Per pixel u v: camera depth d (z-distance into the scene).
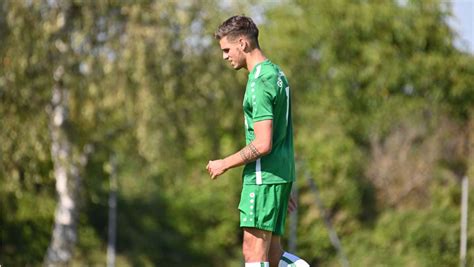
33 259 100.69
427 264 97.31
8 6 72.50
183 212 112.00
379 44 124.12
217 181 112.06
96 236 105.00
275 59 94.62
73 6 74.88
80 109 75.88
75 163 80.38
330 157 107.06
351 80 122.00
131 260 104.69
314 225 103.88
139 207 109.69
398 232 101.19
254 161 22.47
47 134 77.12
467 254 94.75
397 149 110.25
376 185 108.38
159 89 74.50
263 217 22.42
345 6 124.12
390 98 120.50
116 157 95.19
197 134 83.38
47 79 75.00
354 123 118.75
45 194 95.12
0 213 98.06
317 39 121.25
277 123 22.39
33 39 73.19
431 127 114.19
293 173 22.91
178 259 109.94
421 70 122.25
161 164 82.31
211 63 76.56
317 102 119.06
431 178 107.00
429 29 125.31
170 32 74.44
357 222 105.81
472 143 110.81
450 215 99.56
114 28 74.75
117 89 74.12
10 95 74.56
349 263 102.00
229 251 112.25
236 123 87.94
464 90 122.00
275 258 23.64
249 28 22.41
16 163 76.44
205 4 75.56
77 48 75.06
